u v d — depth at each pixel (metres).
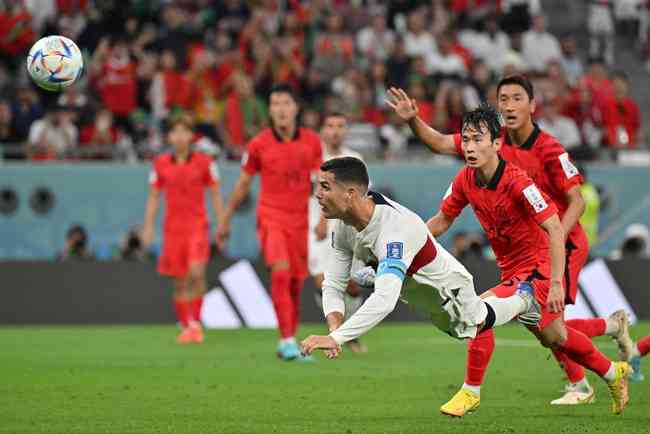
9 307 55.22
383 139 69.56
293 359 39.78
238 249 65.50
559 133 70.75
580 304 55.66
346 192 22.48
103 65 71.31
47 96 72.31
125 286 55.97
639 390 30.64
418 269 23.16
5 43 74.81
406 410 27.58
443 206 27.08
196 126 70.25
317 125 70.25
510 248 26.59
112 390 31.39
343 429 24.55
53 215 65.00
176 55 76.19
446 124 70.50
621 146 71.38
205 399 29.58
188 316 47.94
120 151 66.69
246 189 42.22
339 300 24.03
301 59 77.19
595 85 74.06
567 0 98.19
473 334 24.17
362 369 36.91
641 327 53.34
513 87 28.25
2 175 64.75
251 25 76.94
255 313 55.62
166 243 47.81
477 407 25.86
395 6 84.88
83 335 50.16
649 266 56.47
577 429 24.42
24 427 24.92
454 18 85.25
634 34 97.25
